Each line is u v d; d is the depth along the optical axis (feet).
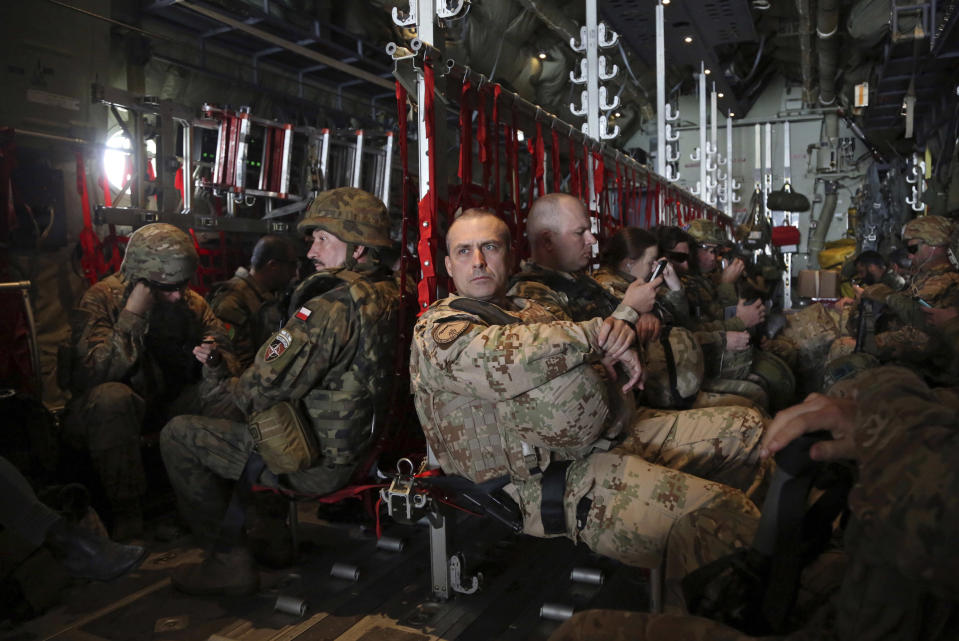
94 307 10.34
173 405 11.10
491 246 6.69
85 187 13.87
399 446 8.59
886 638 2.88
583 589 7.93
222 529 8.04
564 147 13.14
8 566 7.47
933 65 21.63
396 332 8.14
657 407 9.11
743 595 3.85
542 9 22.76
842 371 11.80
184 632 7.24
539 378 5.63
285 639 6.98
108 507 10.02
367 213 8.41
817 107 40.09
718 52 31.01
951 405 3.21
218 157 15.57
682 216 24.53
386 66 20.85
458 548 7.92
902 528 2.59
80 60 14.33
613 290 10.06
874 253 21.77
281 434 7.37
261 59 19.03
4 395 8.68
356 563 8.73
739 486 7.47
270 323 12.14
